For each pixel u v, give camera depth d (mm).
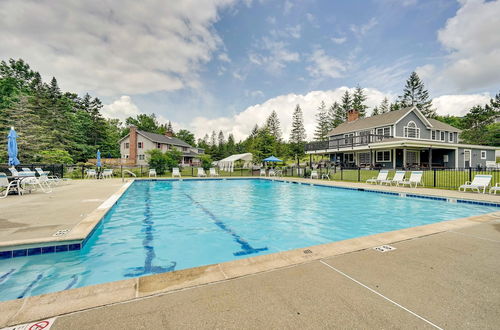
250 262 2646
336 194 11594
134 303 1825
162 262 3752
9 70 36031
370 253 2939
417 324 1599
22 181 9016
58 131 29797
